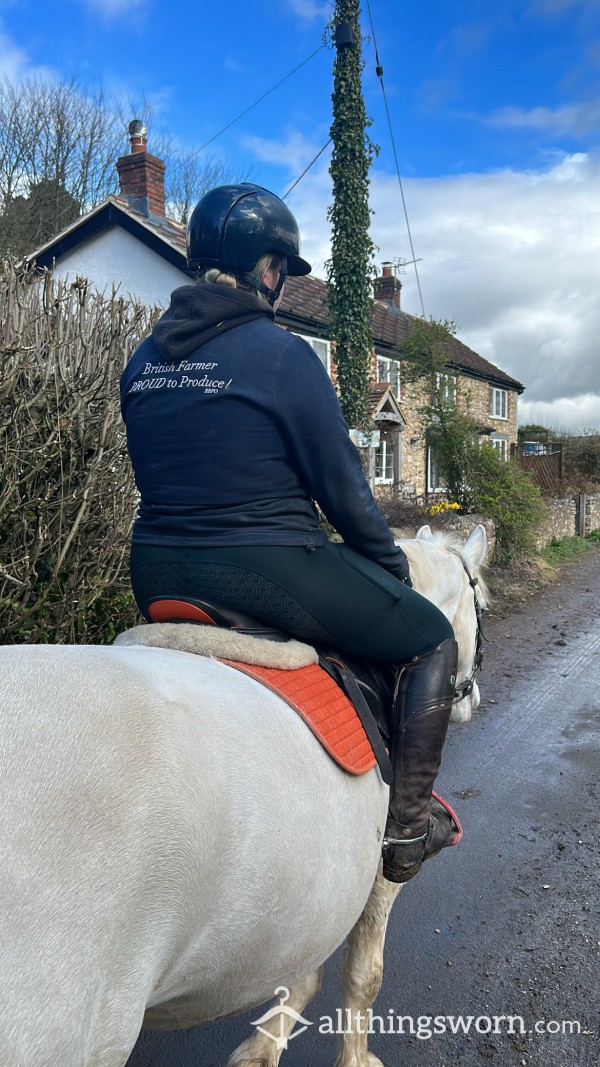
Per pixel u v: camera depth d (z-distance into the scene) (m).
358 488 1.71
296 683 1.63
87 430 4.49
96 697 1.18
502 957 3.15
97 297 4.80
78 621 4.63
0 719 1.08
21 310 4.14
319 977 2.36
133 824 1.10
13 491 4.09
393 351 21.77
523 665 7.54
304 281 19.72
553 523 16.23
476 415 27.72
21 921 0.96
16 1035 0.92
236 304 1.72
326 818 1.50
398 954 3.17
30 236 24.02
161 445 1.69
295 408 1.63
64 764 1.07
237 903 1.29
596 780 4.86
